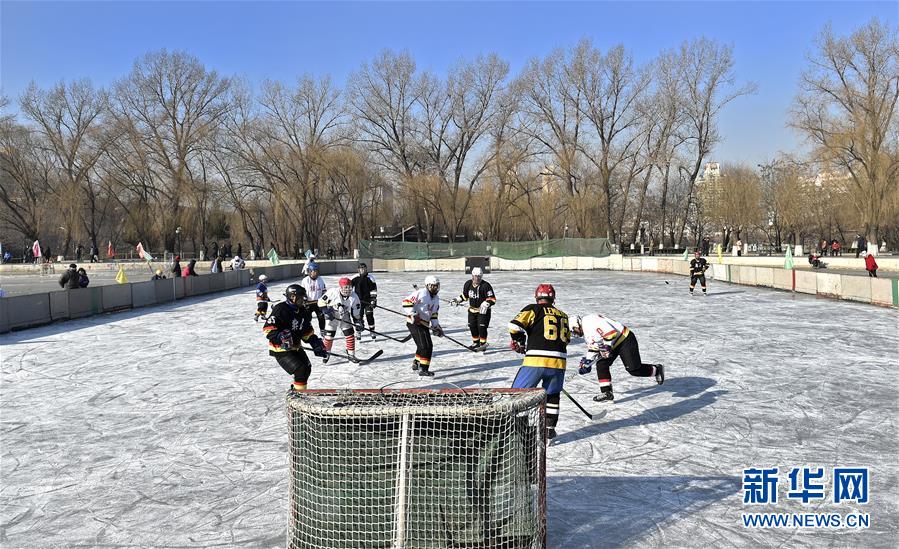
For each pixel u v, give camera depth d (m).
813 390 8.91
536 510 4.18
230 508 5.29
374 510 3.85
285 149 55.25
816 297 21.36
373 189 58.09
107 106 54.00
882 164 40.84
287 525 4.56
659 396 8.71
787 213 51.97
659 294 23.72
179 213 54.59
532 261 43.53
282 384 9.81
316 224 57.31
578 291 25.48
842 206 53.44
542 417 4.25
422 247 44.03
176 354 12.57
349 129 56.00
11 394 9.44
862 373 9.91
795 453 6.39
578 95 54.41
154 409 8.47
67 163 56.62
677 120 52.94
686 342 12.95
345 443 3.88
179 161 53.34
